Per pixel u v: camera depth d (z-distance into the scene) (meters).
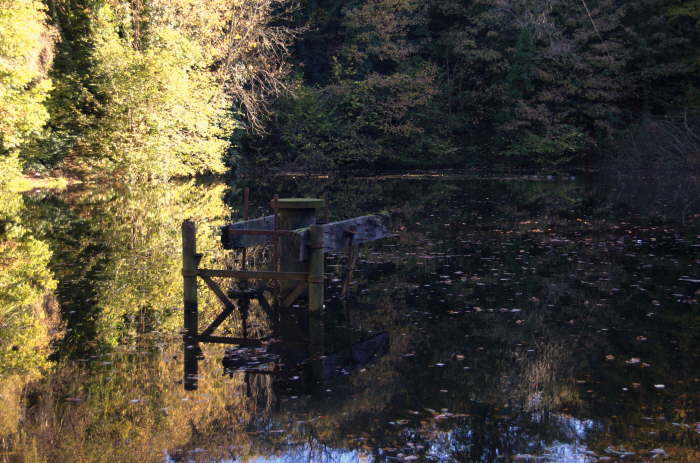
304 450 3.92
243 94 29.77
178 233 12.52
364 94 35.97
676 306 7.46
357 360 5.62
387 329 6.60
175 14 26.78
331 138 35.75
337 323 6.84
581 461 3.78
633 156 33.72
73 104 23.81
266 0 30.25
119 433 4.15
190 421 4.34
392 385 5.03
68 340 6.15
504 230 13.87
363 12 35.50
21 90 20.55
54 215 14.61
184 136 25.80
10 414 4.43
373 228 8.63
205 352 5.83
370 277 9.18
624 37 35.94
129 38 24.64
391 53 35.81
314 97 35.94
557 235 13.14
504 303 7.66
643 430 4.20
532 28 34.81
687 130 32.78
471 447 3.96
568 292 8.18
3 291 7.98
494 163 37.22
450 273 9.44
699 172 31.72
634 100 37.75
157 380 5.11
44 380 5.09
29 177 22.83
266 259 10.29
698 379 5.15
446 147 36.78
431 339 6.28
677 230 13.75
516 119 35.69
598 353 5.84
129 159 23.31
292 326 6.73
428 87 35.47
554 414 4.46
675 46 35.44
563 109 36.28
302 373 5.32
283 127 35.53
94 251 10.56
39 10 23.34
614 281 8.81
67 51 24.11
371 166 37.41
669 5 35.78
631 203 19.33
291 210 8.00
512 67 35.41
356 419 4.37
